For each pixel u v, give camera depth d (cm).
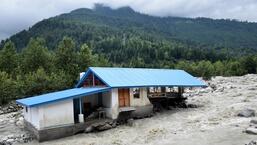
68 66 7794
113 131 3612
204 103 5138
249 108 4147
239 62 13462
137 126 3778
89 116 3925
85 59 8169
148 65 17750
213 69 12725
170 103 4816
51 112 3428
